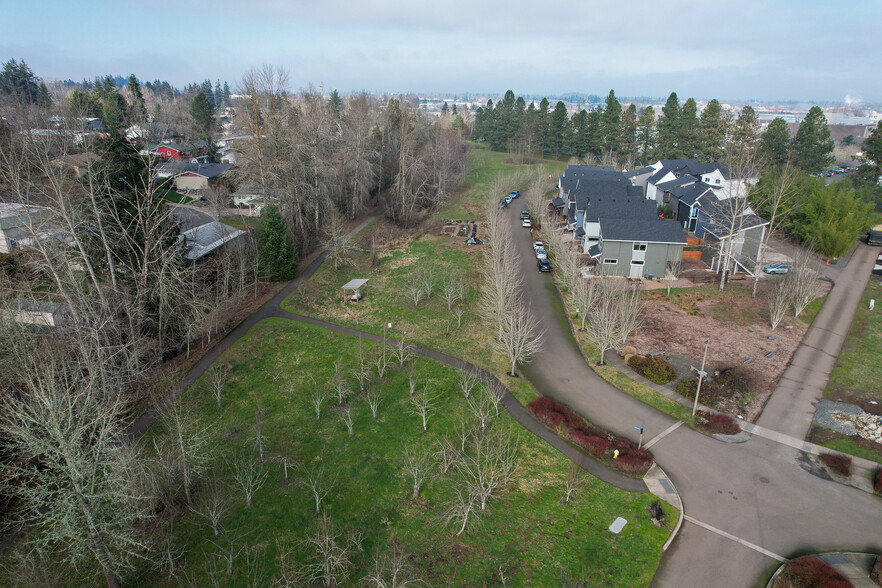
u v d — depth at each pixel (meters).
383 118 97.31
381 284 51.31
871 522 23.12
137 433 28.95
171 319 37.72
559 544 21.94
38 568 20.23
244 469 26.12
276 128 56.09
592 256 52.72
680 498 24.58
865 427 29.08
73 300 33.38
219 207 58.31
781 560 21.28
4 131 45.28
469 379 33.91
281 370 35.66
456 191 93.31
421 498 24.48
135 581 20.08
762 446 28.00
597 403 32.16
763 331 40.09
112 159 37.31
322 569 20.33
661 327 41.09
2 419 24.17
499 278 39.22
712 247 52.25
